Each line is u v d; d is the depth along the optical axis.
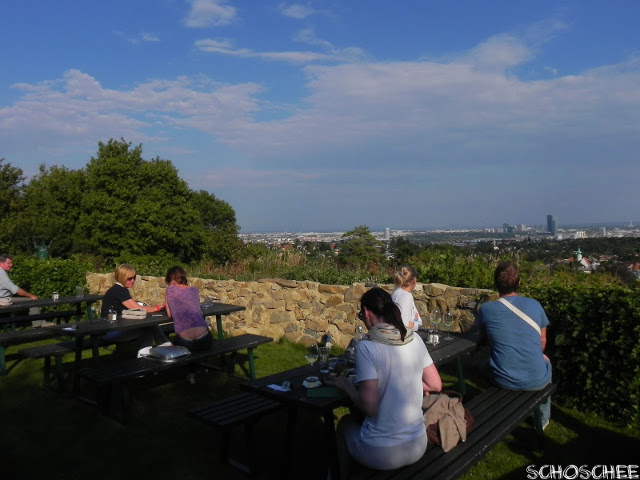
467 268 6.80
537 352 3.92
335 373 3.56
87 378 4.20
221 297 8.27
